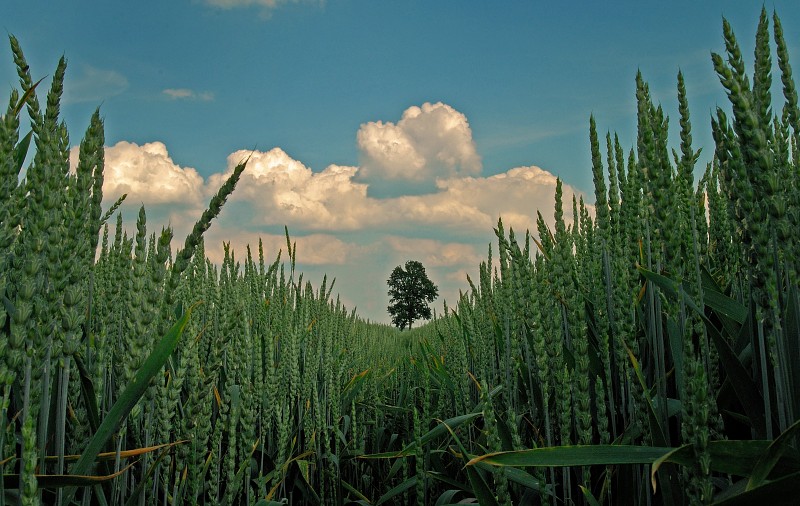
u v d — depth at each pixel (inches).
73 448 71.9
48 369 57.3
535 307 80.1
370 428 216.7
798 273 54.2
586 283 128.0
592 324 110.9
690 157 69.6
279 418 133.3
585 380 73.5
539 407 105.1
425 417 174.7
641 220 83.4
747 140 52.4
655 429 68.2
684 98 69.1
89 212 68.3
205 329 133.5
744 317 83.0
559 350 79.3
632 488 81.4
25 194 56.9
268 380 124.5
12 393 80.7
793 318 65.5
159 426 70.3
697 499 55.2
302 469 150.8
